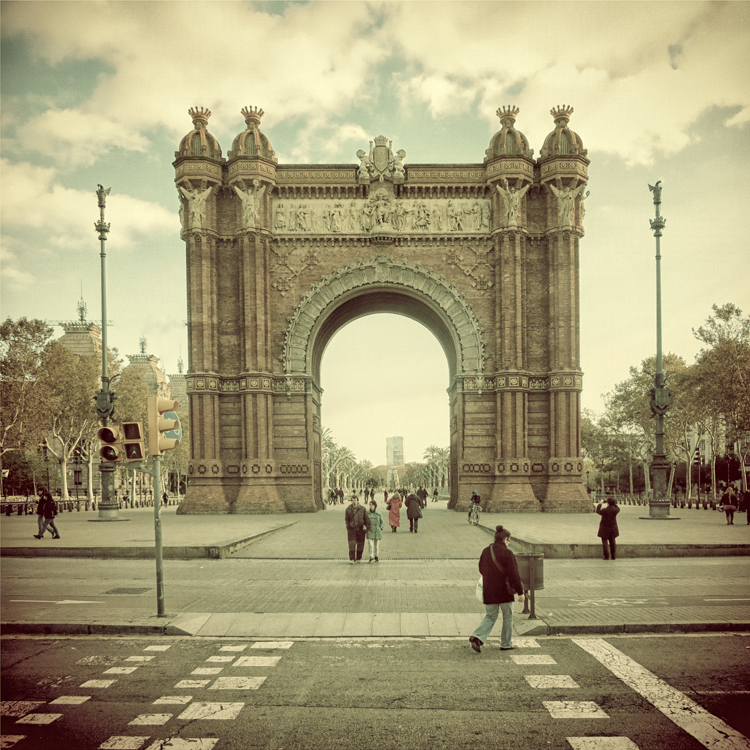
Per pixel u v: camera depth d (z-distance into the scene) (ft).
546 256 194.08
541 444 190.19
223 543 99.45
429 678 43.21
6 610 61.41
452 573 82.38
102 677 44.04
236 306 194.59
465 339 193.98
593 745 32.83
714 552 97.96
